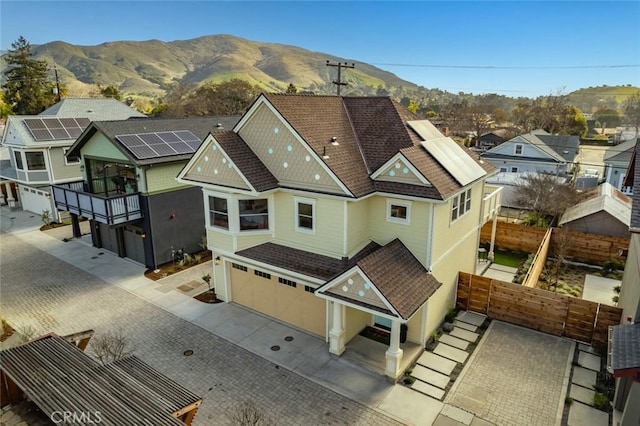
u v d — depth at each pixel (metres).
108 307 16.72
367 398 11.55
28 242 24.38
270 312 15.94
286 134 14.18
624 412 9.51
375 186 13.98
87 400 7.23
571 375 12.67
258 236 15.37
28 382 7.68
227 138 14.98
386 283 11.98
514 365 13.15
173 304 16.97
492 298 16.03
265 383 12.14
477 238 19.00
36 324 15.41
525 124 80.38
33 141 25.50
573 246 22.41
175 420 6.84
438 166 14.66
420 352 13.75
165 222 20.62
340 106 17.36
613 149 44.25
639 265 11.81
